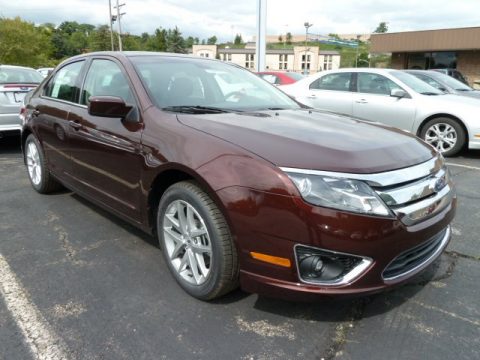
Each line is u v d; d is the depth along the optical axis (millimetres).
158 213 2805
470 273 3027
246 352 2195
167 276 2926
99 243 3441
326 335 2336
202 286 2541
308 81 8422
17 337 2293
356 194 2088
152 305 2586
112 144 3090
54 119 3963
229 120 2748
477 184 5320
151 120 2852
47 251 3297
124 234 3617
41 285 2807
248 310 2545
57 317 2467
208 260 2557
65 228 3742
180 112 2930
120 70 3326
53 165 4199
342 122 2947
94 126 3311
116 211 3271
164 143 2662
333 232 2070
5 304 2588
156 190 2832
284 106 3533
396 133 2785
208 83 3475
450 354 2195
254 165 2221
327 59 96812
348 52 95938
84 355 2162
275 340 2289
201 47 94250
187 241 2639
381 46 25344
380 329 2389
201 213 2428
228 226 2318
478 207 4418
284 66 96875
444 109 6879
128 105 3049
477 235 3695
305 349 2225
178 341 2271
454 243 3529
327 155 2209
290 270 2168
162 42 96562
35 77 7809
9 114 6680
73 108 3711
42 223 3855
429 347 2248
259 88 3795
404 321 2463
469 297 2721
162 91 3113
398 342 2283
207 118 2766
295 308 2570
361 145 2369
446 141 6977
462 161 6734
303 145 2307
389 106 7340
